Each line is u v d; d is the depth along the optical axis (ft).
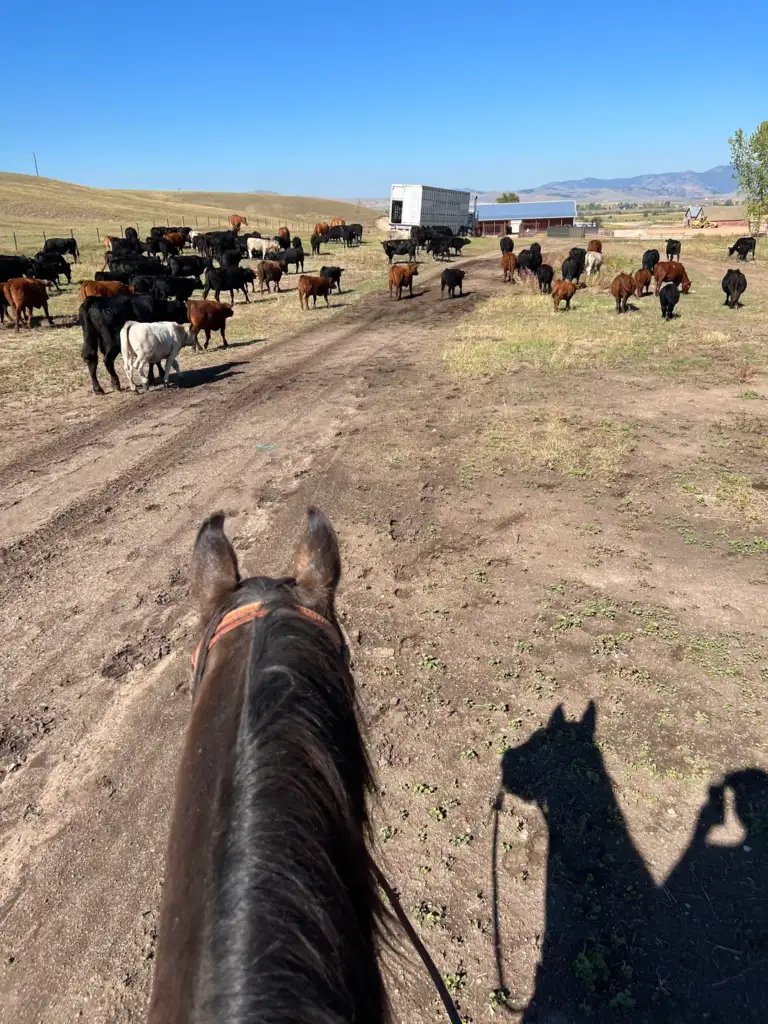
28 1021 8.52
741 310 61.11
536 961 8.93
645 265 95.55
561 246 155.43
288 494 24.13
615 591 17.25
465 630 15.89
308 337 54.54
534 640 15.42
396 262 118.93
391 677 14.37
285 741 3.23
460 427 30.50
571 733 12.66
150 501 23.95
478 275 100.27
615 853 10.35
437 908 9.62
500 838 10.66
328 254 132.46
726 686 13.73
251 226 204.85
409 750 12.43
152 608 17.47
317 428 31.30
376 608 16.90
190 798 3.35
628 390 35.99
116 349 38.19
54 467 27.17
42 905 9.96
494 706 13.42
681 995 8.49
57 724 13.56
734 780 11.50
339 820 3.19
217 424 32.32
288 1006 2.38
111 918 9.75
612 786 11.50
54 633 16.52
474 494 23.40
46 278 78.28
